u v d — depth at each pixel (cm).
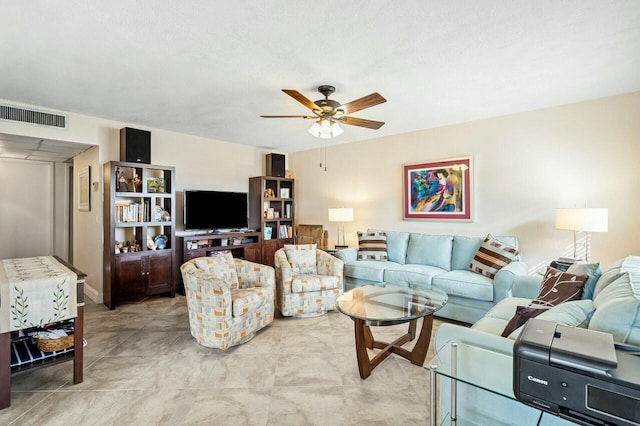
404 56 243
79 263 493
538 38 218
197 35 214
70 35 214
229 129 469
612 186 329
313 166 613
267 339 305
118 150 432
